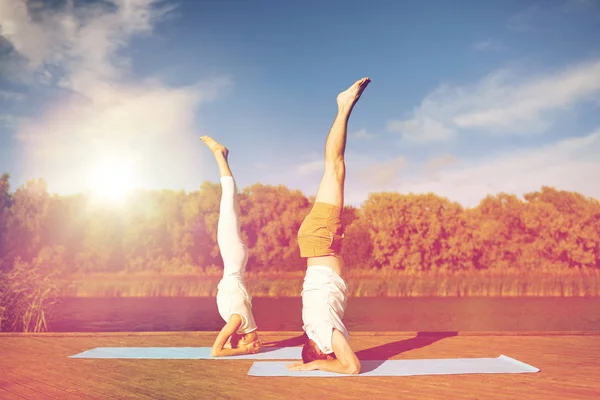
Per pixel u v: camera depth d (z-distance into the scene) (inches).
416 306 506.6
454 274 689.0
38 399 106.7
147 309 480.1
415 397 105.3
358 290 615.5
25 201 744.3
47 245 741.3
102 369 136.4
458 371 129.2
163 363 144.0
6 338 193.6
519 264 691.4
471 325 379.9
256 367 135.3
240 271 163.2
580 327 368.5
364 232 697.6
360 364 131.9
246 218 730.8
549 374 126.6
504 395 106.7
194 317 426.0
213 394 109.3
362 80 134.9
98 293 617.0
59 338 193.5
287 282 664.4
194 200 761.0
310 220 134.4
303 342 185.3
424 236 696.4
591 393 108.3
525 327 370.3
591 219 701.9
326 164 136.6
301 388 113.3
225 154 169.6
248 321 158.1
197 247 751.1
